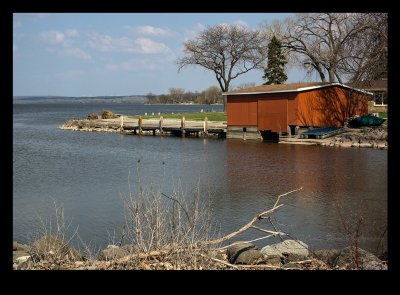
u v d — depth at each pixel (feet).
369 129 105.91
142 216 25.73
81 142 122.11
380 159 74.69
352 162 72.23
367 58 93.40
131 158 85.46
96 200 46.55
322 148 94.12
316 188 51.60
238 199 45.83
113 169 70.69
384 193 47.60
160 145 111.65
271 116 114.32
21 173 66.90
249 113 120.16
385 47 88.12
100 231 34.24
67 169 70.90
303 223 35.99
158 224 22.57
